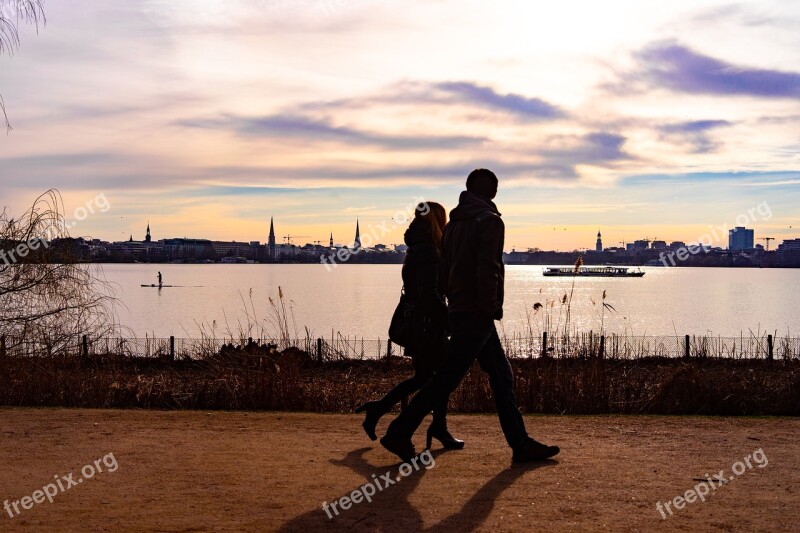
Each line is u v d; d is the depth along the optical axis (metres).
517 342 16.94
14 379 11.52
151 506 5.43
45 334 15.27
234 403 10.74
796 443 7.55
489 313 6.50
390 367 20.12
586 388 10.55
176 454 7.02
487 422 8.72
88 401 11.10
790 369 19.52
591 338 15.13
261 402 10.73
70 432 8.01
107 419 8.80
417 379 7.12
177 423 8.57
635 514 5.26
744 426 8.49
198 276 186.62
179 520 5.11
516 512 5.30
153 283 130.75
